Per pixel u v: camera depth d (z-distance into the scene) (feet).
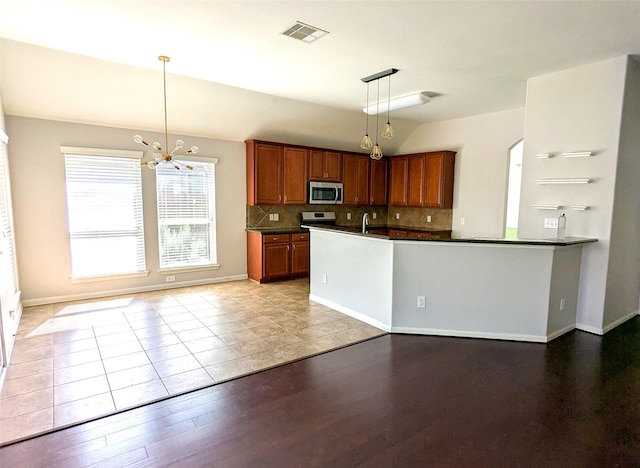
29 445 6.67
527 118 13.46
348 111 18.74
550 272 11.40
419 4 8.21
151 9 8.63
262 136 19.69
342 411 7.83
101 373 9.37
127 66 12.81
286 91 15.43
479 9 8.40
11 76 12.35
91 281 16.14
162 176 17.58
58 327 12.57
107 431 7.09
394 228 23.17
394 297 12.37
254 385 8.89
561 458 6.41
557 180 12.53
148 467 6.15
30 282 14.82
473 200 19.95
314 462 6.30
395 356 10.60
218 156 19.06
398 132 22.25
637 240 13.52
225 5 8.38
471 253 11.85
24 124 14.19
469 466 6.21
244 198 20.21
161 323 13.09
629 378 9.30
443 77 13.33
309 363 10.09
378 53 11.12
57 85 13.23
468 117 19.80
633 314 14.08
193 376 9.27
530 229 13.50
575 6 8.20
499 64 11.94
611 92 11.40
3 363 9.41
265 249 19.33
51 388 8.62
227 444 6.75
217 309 14.82
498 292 11.84
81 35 10.14
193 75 13.46
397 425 7.34
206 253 19.33
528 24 9.11
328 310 14.80
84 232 15.83
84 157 15.53
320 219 22.91
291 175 20.48
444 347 11.28
